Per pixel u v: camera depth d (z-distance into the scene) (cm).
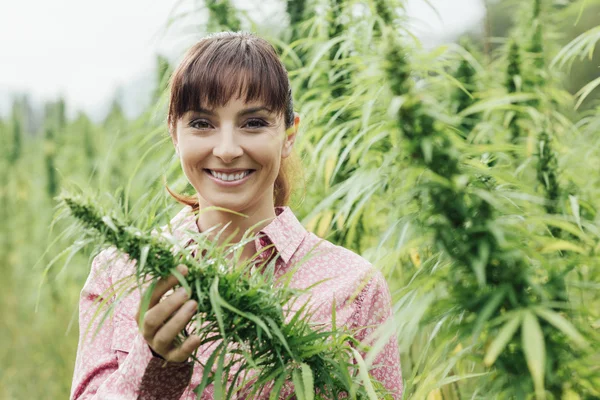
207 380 135
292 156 208
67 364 545
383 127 142
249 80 157
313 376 140
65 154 674
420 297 139
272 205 180
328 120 250
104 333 173
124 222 127
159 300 136
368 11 233
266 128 162
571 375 134
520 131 234
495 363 133
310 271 178
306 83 279
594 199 203
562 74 260
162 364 142
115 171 452
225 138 158
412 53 159
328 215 246
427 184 131
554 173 187
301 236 181
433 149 133
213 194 164
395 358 181
